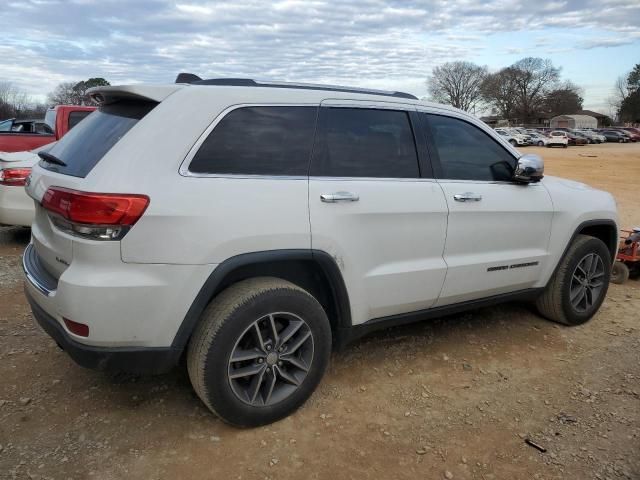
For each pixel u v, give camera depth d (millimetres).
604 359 3998
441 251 3584
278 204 2891
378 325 3479
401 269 3395
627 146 58562
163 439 2879
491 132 3996
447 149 3732
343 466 2732
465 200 3648
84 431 2924
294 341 3043
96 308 2541
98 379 3451
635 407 3344
